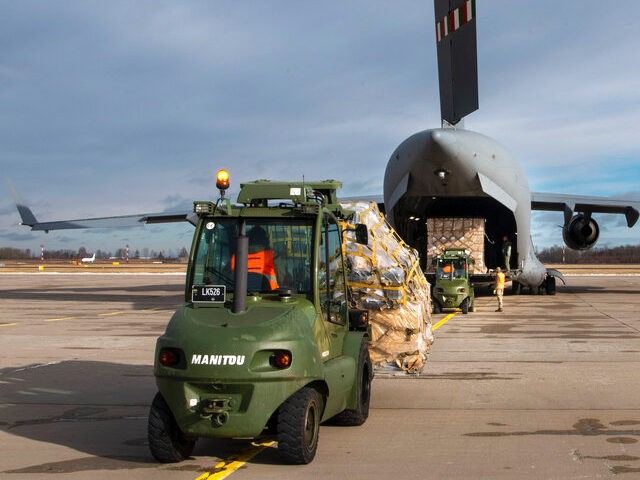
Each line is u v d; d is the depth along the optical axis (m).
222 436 5.71
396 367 8.99
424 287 9.83
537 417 7.84
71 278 53.06
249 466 6.06
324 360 6.57
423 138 20.50
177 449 6.10
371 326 8.86
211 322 5.97
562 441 6.79
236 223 6.83
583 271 71.06
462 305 21.11
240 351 5.66
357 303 9.00
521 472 5.79
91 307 24.30
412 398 8.96
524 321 18.88
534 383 9.92
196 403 5.76
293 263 6.66
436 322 18.69
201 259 6.79
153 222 30.77
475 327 17.36
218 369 5.64
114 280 49.09
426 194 22.27
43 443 6.89
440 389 9.55
